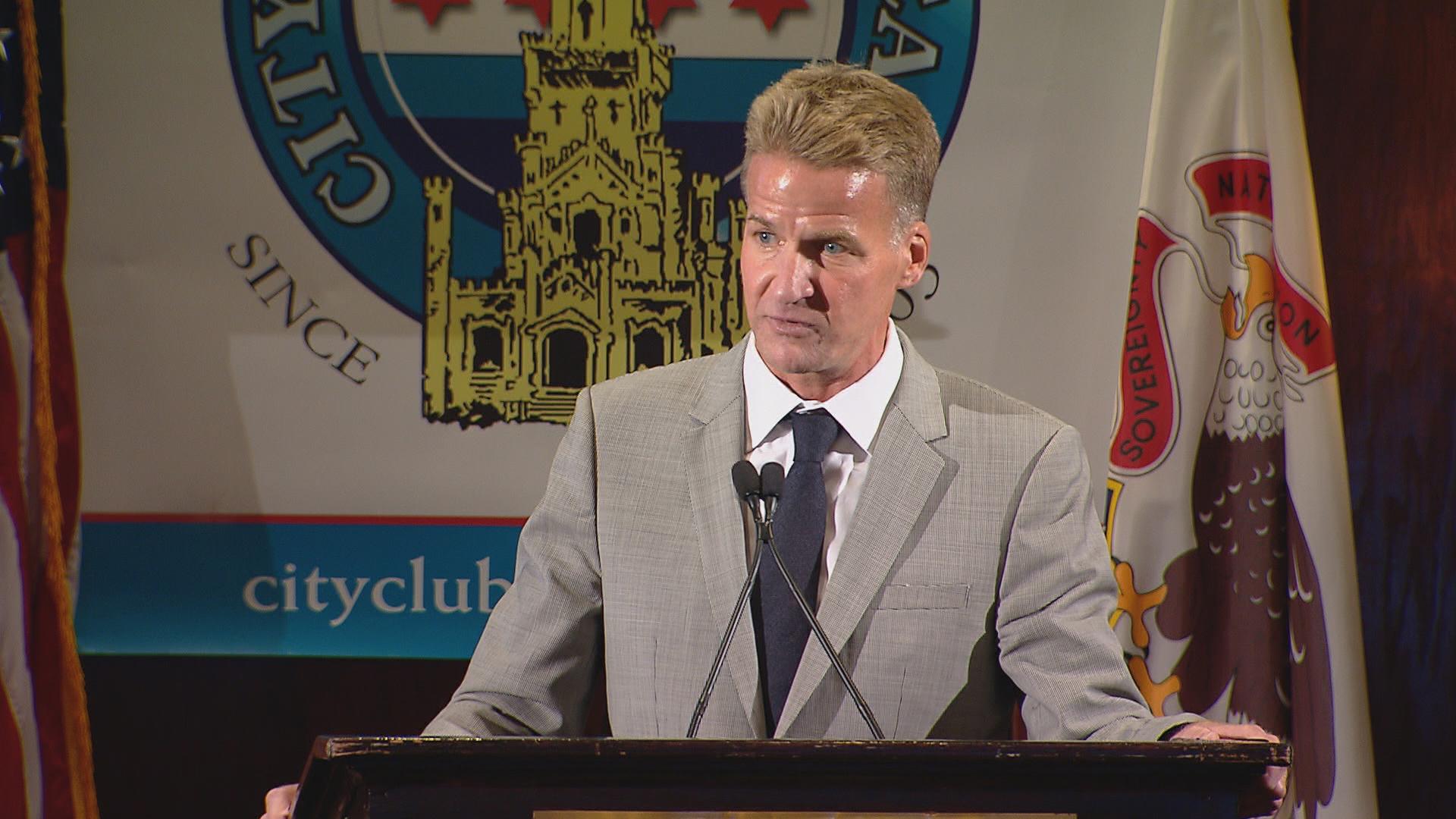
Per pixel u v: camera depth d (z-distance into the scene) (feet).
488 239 36.58
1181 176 34.45
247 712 36.86
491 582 36.14
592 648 22.25
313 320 36.40
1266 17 34.63
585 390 23.36
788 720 19.88
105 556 35.99
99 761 36.47
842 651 20.33
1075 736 19.27
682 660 20.74
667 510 21.59
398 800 13.89
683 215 36.50
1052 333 36.06
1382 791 36.22
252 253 36.42
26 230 34.27
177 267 36.35
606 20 36.86
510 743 13.62
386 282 36.50
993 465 21.65
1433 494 36.68
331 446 36.29
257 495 36.17
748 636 20.40
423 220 36.58
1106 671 19.99
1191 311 33.96
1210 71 34.76
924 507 21.25
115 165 36.42
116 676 36.58
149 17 36.68
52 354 34.91
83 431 36.04
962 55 36.60
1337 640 32.50
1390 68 37.11
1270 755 14.10
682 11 36.86
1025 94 36.50
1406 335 36.91
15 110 34.32
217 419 36.27
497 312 36.45
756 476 19.44
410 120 36.68
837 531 21.29
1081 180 36.32
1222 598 33.40
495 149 36.70
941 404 22.21
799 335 20.13
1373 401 36.86
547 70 36.76
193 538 36.06
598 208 36.60
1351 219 37.11
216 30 36.70
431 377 36.37
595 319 36.40
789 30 36.73
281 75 36.68
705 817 14.10
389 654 36.04
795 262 19.85
